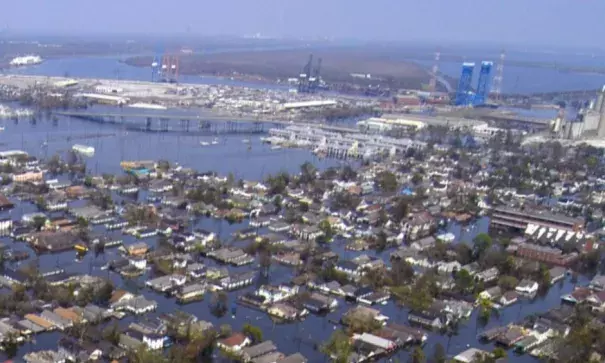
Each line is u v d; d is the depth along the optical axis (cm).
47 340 18712
